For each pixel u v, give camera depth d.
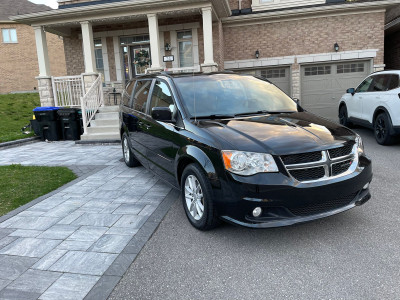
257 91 4.50
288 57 12.97
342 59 12.72
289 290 2.48
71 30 13.45
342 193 3.10
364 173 3.30
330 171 3.07
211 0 10.30
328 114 13.36
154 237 3.44
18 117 14.12
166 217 3.94
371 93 8.05
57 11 10.87
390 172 5.43
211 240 3.32
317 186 2.96
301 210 3.03
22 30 26.66
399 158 6.32
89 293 2.54
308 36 12.75
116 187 5.19
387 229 3.37
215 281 2.65
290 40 12.88
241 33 13.14
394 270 2.66
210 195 3.24
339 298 2.37
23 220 3.98
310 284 2.54
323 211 3.12
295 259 2.90
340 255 2.93
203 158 3.29
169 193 4.81
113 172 6.14
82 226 3.75
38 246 3.31
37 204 4.53
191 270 2.81
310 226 3.52
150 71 11.00
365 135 8.85
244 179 2.95
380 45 12.45
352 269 2.71
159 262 2.96
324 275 2.64
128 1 10.38
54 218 4.02
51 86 12.12
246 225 2.98
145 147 4.99
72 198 4.73
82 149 8.83
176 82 4.36
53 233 3.60
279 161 2.95
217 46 12.24
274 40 12.97
